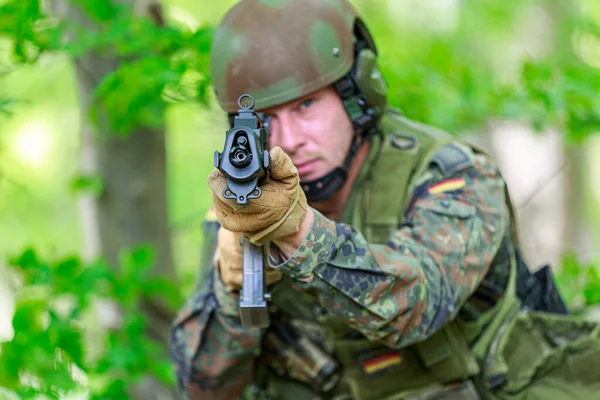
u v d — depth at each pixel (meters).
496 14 15.51
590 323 4.18
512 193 13.88
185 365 4.35
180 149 14.13
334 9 3.98
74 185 6.17
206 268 4.43
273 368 4.56
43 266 5.04
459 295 3.66
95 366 5.22
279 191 3.02
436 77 6.71
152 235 6.44
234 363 4.32
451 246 3.67
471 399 4.13
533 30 15.53
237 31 3.89
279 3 3.92
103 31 5.36
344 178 3.97
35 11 5.02
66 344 4.92
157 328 6.25
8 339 5.01
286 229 3.13
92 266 5.20
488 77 6.99
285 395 4.58
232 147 2.84
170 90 5.14
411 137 4.14
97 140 6.27
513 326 4.25
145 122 5.82
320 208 4.16
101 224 6.41
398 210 4.01
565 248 13.77
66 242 16.47
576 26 8.52
